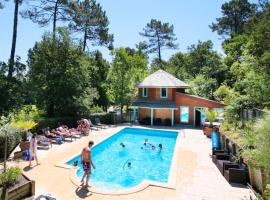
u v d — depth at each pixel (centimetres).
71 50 2564
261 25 1903
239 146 1216
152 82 3212
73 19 3750
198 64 5706
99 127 2691
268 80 1820
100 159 1772
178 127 2881
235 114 1978
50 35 2580
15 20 2691
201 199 925
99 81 3747
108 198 937
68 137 2106
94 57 3884
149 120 3122
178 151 1666
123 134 2673
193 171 1242
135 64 4238
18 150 1602
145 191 1002
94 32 4200
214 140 1712
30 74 2577
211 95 3900
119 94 3325
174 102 3136
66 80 2475
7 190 834
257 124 928
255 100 1859
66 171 1227
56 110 2589
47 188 1018
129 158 1808
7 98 2284
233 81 3834
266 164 798
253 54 2008
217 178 1143
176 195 963
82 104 2584
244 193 977
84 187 1033
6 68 2478
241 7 5006
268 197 704
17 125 1494
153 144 2231
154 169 1570
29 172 1205
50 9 3222
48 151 1636
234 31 5091
